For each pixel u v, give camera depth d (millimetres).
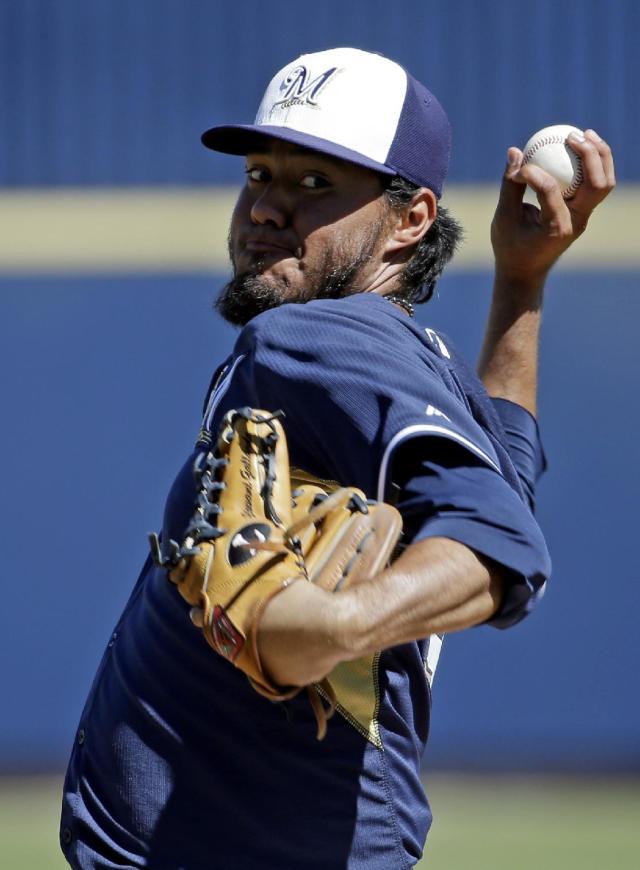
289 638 6238
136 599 8742
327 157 8336
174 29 28906
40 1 28969
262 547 6539
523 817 24391
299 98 8391
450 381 7902
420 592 6332
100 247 28688
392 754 7875
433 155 8672
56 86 29000
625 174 28109
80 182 28984
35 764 27438
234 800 7645
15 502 28000
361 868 7727
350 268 8375
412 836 8023
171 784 7734
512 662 27453
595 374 27719
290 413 7469
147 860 7680
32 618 27719
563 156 9508
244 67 28844
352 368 7273
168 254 28594
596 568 27422
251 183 8695
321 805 7652
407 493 7074
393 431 7070
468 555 6562
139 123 29000
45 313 28469
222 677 7680
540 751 27266
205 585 6609
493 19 28375
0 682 27609
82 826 8023
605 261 27844
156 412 28219
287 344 7480
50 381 28281
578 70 28250
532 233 9719
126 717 7961
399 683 7941
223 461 6977
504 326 10109
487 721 27359
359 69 8469
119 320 28438
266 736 7637
